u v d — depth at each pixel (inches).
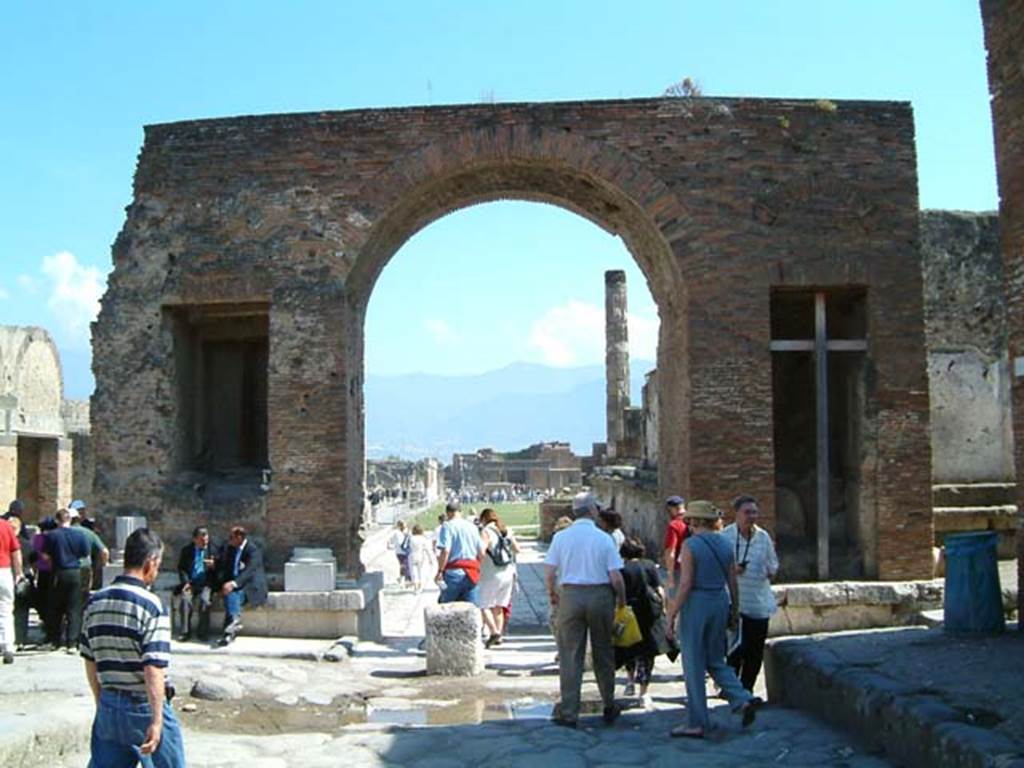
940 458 810.2
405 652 657.0
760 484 673.0
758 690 548.7
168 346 716.7
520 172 732.7
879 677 398.9
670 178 687.7
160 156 715.4
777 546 726.5
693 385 677.3
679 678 570.3
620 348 1722.4
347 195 698.8
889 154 693.3
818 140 691.4
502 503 3009.4
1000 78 510.3
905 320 686.5
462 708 507.5
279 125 704.4
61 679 502.3
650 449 1290.6
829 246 686.5
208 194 709.3
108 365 717.3
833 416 761.6
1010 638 464.1
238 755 403.5
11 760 351.6
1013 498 798.5
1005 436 816.3
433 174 694.5
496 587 702.5
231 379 801.6
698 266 682.8
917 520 678.5
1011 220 504.4
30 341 1349.7
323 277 694.5
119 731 270.4
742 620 457.4
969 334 818.8
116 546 699.4
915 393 683.4
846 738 391.5
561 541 443.8
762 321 681.0
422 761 390.6
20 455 1418.6
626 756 383.6
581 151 690.2
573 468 3417.8
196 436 768.3
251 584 653.3
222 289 703.1
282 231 700.0
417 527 1101.7
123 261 717.9
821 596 660.7
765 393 677.3
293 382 692.7
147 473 709.3
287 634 660.7
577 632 438.3
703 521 417.1
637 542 490.6
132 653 272.8
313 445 689.6
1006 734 317.7
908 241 689.6
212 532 700.0
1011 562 764.0
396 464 3102.9
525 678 582.2
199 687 530.0
